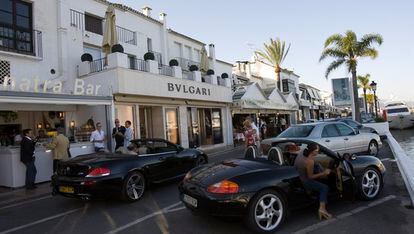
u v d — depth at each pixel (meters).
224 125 22.23
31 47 13.13
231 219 4.77
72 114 13.75
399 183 7.36
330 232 4.61
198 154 9.42
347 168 5.60
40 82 13.20
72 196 6.55
